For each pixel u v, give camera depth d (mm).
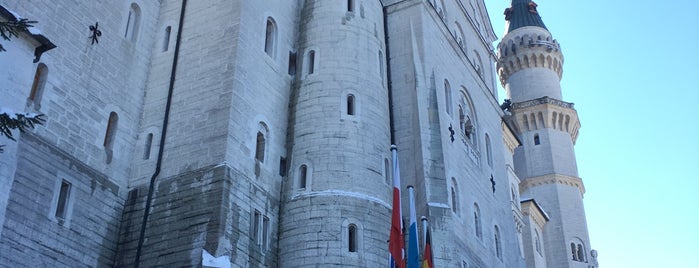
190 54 32500
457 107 41656
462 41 48656
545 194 67562
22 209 24594
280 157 32500
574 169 69500
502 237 42938
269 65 33625
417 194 34750
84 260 26719
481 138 44594
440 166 35500
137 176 30047
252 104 31344
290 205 31016
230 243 27047
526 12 79000
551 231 65562
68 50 28656
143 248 27969
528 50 75438
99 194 28266
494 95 51531
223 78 30781
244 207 28609
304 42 36031
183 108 31000
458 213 36531
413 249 28875
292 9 37312
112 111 30250
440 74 40219
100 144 29109
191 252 26766
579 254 65062
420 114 36781
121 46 31750
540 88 73875
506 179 47375
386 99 36031
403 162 36000
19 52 24297
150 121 31422
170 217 28125
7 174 23344
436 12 42469
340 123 32875
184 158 29484
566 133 71688
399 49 39750
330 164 31672
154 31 34250
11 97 23562
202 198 27844
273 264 29688
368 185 31703
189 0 34562
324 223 30047
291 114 33906
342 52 35125
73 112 28094
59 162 26719
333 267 28969
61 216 26297
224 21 32625
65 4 29094
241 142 29781
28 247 24438
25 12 27109
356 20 36656
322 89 33906
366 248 29953
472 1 54906
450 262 32719
